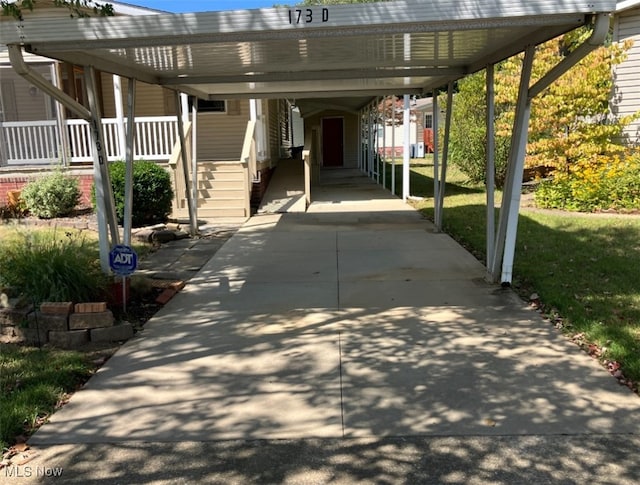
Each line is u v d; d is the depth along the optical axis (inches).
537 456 116.3
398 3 170.2
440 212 368.5
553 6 167.0
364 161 864.9
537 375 153.2
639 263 260.8
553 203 432.5
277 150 736.3
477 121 605.6
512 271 252.5
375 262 288.4
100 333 182.2
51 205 396.5
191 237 366.6
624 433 124.1
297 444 122.3
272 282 254.2
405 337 183.3
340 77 294.5
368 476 110.7
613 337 173.9
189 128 450.0
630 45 450.3
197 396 145.1
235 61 259.6
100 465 115.4
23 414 132.4
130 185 245.8
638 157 433.7
